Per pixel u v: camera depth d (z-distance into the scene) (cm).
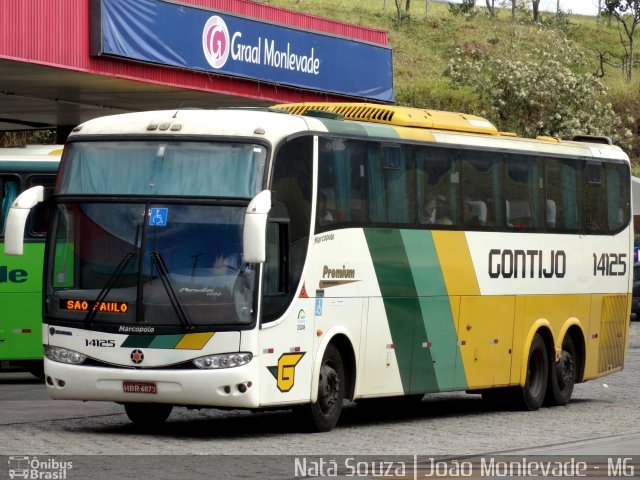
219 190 2533
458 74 11488
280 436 2641
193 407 2594
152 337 2489
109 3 4897
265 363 2519
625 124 12550
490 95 11150
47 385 2588
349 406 3569
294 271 2612
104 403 3341
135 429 2750
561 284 3584
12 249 2578
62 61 4759
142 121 2625
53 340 2572
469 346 3209
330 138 2758
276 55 5825
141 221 2539
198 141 2570
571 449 2484
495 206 3322
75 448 2358
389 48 6612
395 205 2966
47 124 6838
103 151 2616
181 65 5281
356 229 2823
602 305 3803
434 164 3108
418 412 3397
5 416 2989
